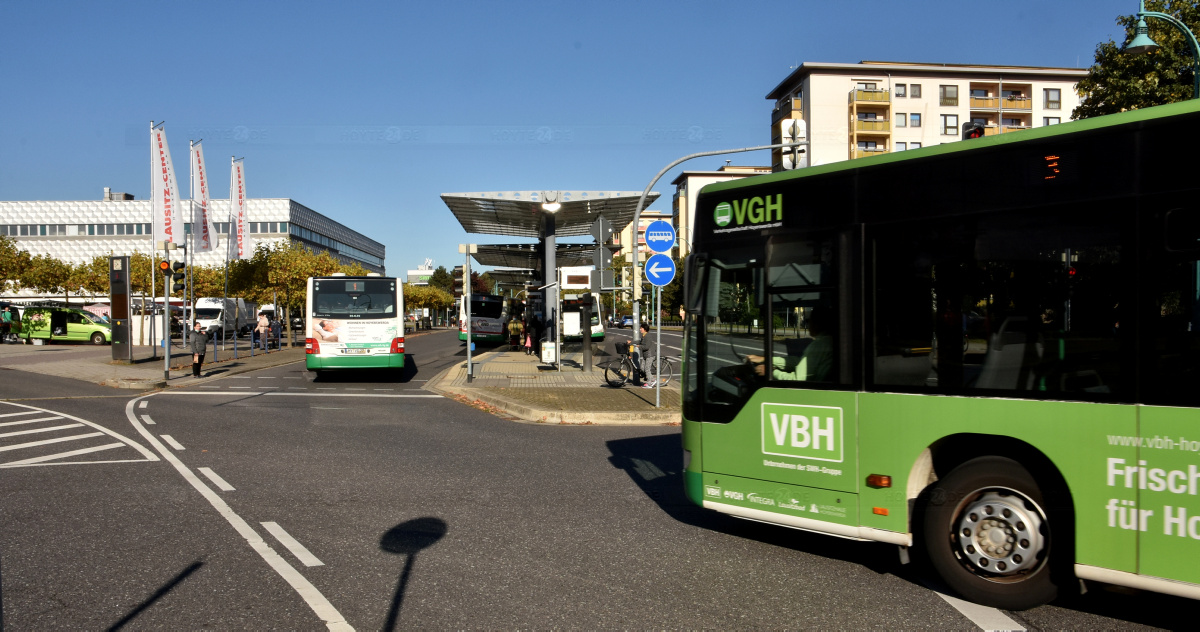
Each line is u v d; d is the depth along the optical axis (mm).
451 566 5047
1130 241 4078
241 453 9516
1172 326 3932
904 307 4828
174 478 7918
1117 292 4102
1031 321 4367
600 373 21781
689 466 5836
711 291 5766
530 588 4641
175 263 20984
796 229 5332
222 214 75062
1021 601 4352
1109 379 4098
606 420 12789
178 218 27469
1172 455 3893
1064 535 4270
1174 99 17375
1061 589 4355
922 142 61406
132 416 13266
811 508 5148
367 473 8250
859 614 4273
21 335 38656
